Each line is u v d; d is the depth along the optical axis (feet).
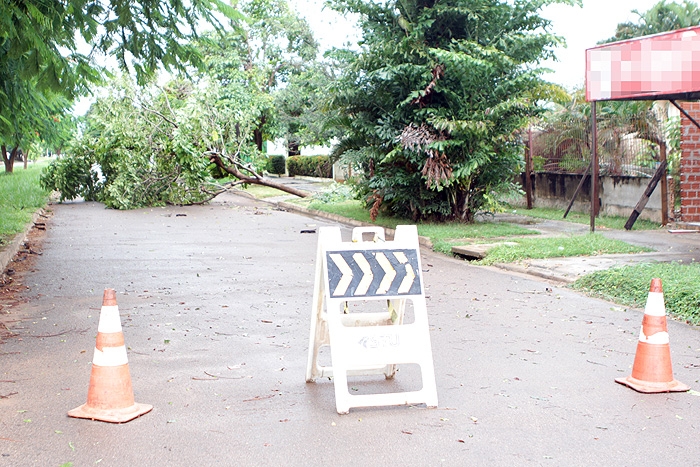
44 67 32.68
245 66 139.95
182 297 32.89
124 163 83.35
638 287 31.55
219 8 33.91
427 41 59.93
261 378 20.88
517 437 16.31
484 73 55.72
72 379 20.63
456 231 53.67
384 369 20.93
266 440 16.16
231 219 71.20
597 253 43.42
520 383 20.34
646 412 17.88
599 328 26.71
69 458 15.14
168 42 34.94
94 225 65.21
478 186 61.00
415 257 19.22
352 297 18.58
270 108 135.54
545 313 29.30
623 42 45.16
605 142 65.36
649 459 15.06
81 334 25.93
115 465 14.80
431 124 57.00
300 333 26.32
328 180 130.21
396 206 64.44
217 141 88.33
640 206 55.88
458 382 20.52
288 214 77.46
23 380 20.53
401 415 17.85
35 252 47.29
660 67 42.83
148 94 83.97
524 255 42.24
